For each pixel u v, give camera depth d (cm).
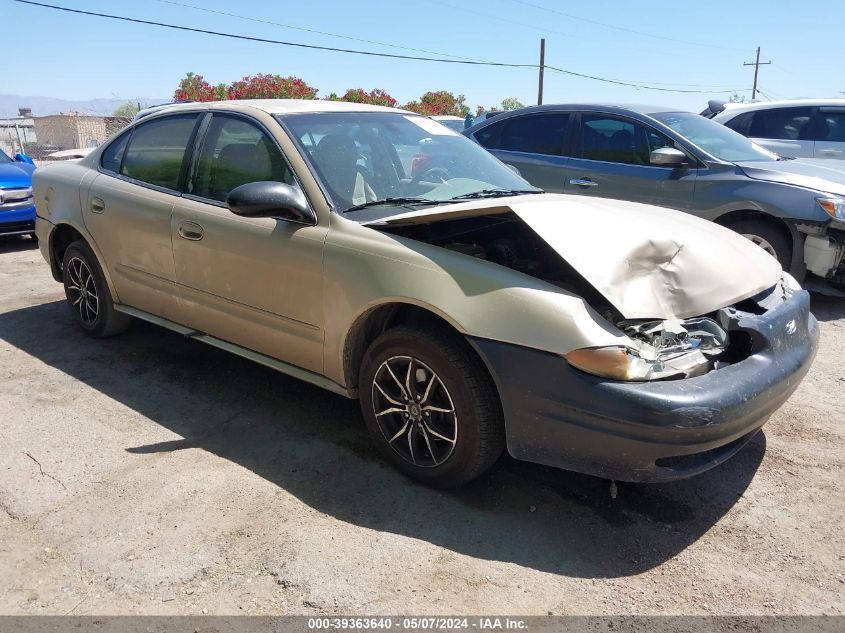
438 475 298
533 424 266
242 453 332
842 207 540
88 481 304
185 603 234
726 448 282
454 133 436
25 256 773
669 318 277
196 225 369
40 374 422
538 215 295
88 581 244
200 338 392
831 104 863
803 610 236
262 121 359
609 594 243
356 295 303
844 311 586
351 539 269
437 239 334
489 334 267
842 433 362
